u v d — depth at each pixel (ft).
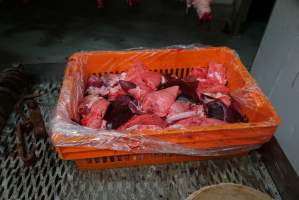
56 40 5.89
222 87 3.66
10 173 3.15
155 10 7.05
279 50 3.84
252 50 5.88
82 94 3.51
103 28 6.36
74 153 2.67
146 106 3.28
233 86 3.68
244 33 6.41
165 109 3.24
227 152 3.02
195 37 6.21
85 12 6.86
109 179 3.06
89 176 3.09
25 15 6.64
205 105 3.39
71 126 2.60
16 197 2.93
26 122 3.55
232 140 2.82
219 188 2.52
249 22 6.78
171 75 3.90
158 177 3.09
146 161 3.13
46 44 5.74
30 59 5.28
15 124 3.71
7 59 5.24
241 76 3.48
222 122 3.10
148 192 2.96
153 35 6.21
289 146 3.45
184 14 6.93
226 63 3.84
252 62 5.12
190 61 3.90
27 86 4.31
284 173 3.16
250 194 2.50
